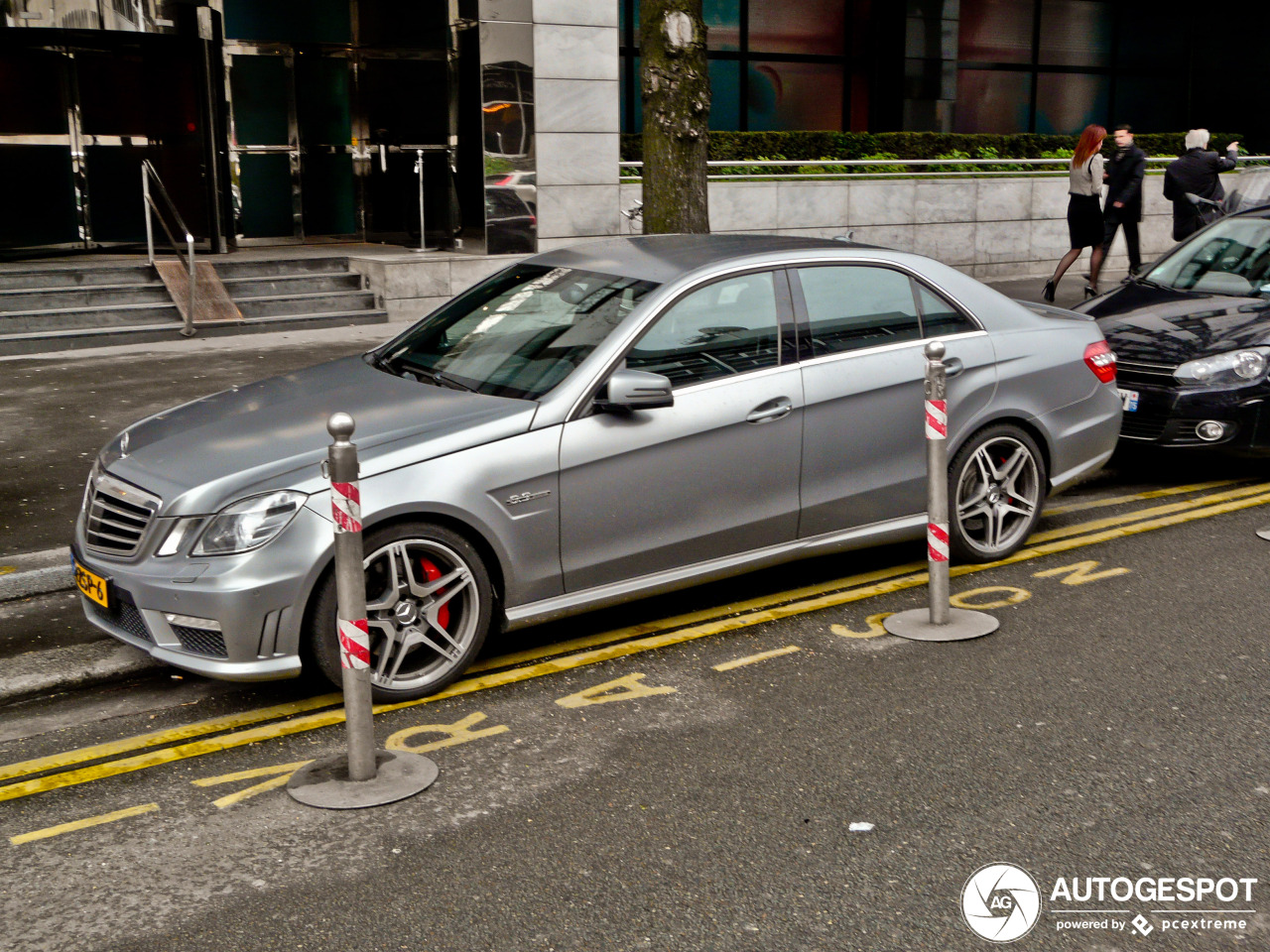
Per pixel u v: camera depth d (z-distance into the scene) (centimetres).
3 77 1517
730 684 509
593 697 499
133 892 366
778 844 385
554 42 1530
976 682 505
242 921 350
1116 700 485
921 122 2112
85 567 496
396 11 1662
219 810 414
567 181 1566
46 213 1561
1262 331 796
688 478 541
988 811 402
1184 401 780
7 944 341
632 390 510
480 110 1509
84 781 437
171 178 1611
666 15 927
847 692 498
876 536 606
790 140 1822
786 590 623
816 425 573
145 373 1118
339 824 403
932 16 2088
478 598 501
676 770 436
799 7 2069
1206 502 766
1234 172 1994
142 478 492
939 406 547
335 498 412
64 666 527
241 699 506
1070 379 654
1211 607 586
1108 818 397
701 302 557
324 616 472
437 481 482
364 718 427
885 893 357
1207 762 434
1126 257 1955
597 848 385
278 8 1714
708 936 338
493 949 334
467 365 562
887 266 611
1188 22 2503
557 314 568
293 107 1747
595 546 525
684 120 939
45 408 977
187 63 1596
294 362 1171
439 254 1582
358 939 340
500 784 428
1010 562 658
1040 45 2353
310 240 1788
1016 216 1841
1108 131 2456
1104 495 791
